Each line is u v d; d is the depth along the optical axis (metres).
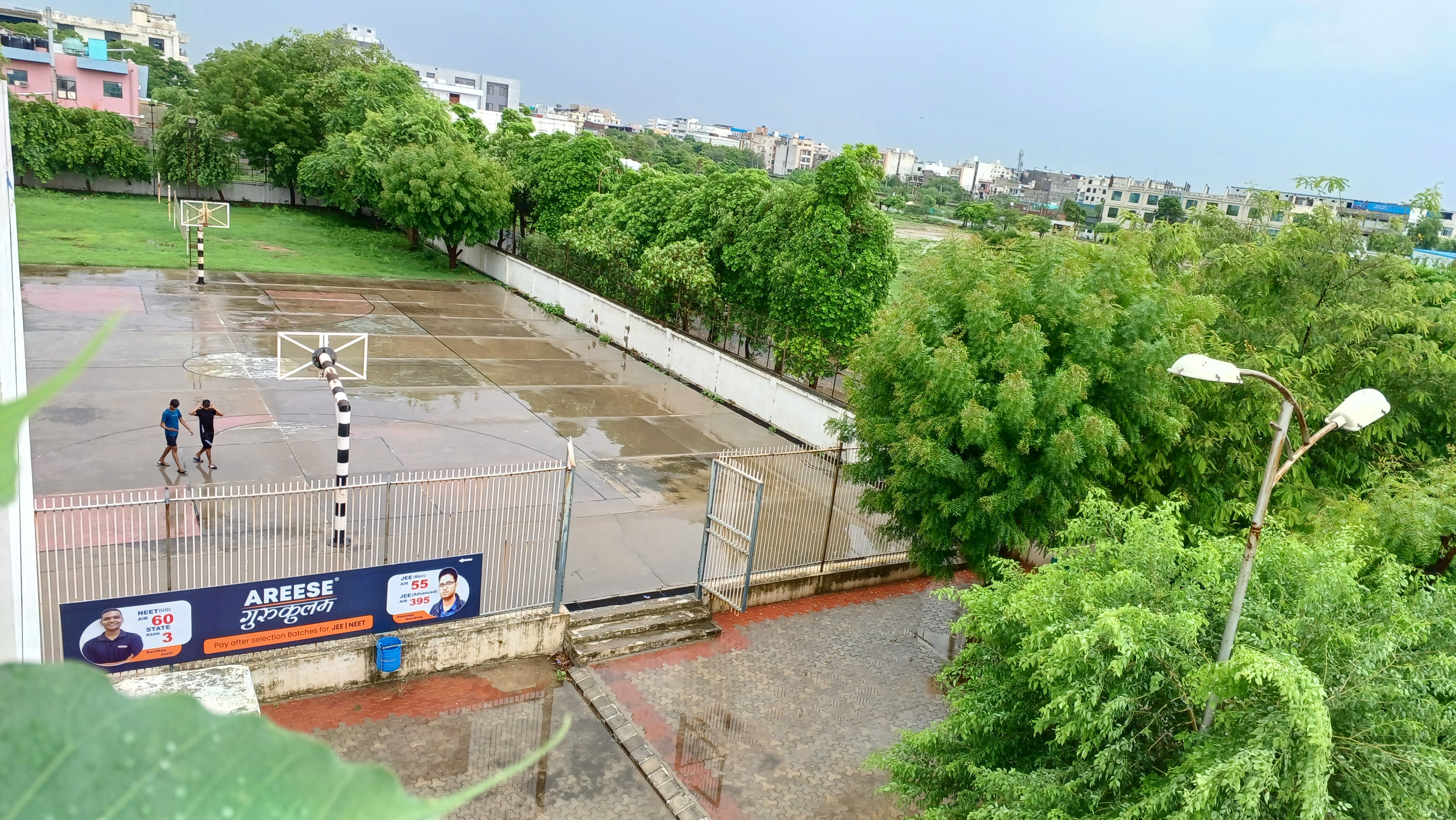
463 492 15.55
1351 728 6.05
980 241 12.98
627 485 17.45
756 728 11.34
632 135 170.50
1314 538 8.44
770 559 14.57
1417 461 13.46
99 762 0.49
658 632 12.88
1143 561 7.27
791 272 24.98
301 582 10.42
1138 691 6.48
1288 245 14.98
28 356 20.08
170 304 26.41
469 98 138.50
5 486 0.44
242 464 15.75
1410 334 13.87
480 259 39.94
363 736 10.23
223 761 0.51
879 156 25.23
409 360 24.12
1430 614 6.86
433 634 11.34
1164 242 14.96
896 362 12.24
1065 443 10.91
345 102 48.12
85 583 11.04
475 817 9.26
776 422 22.64
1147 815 5.78
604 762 10.41
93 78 68.50
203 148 47.19
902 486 12.52
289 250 38.06
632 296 29.77
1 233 6.26
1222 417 12.65
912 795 7.99
